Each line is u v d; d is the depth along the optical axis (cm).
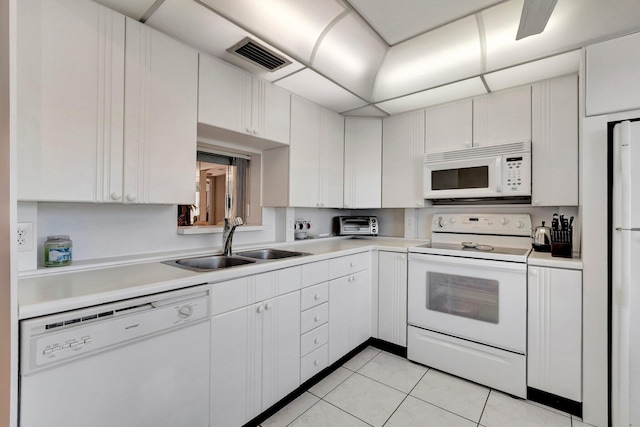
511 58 182
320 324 203
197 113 170
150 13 142
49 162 121
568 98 203
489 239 253
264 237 257
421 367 224
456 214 272
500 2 149
